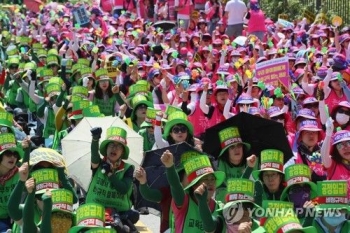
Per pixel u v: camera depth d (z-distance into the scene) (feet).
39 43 161.99
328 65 118.01
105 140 66.95
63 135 85.71
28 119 110.83
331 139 68.95
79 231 50.96
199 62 132.57
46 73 116.57
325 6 188.75
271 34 168.35
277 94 95.86
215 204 55.67
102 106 99.40
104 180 67.41
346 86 100.07
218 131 67.87
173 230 56.49
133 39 168.96
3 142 63.87
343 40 134.92
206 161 55.26
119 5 217.77
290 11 196.85
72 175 70.08
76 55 150.71
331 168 68.80
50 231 52.90
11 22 238.48
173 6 198.59
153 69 116.98
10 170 64.08
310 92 103.19
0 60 157.79
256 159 64.85
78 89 95.40
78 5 216.95
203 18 187.11
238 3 171.42
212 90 89.66
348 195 61.52
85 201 69.31
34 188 54.19
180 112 71.97
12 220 62.34
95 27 190.19
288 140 72.74
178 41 158.92
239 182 52.75
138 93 95.71
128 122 88.74
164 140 73.87
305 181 57.62
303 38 153.58
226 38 159.22
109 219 66.13
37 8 248.11
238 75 110.93
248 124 67.36
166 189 60.44
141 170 59.26
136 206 65.51
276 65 107.14
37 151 62.85
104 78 98.73
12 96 115.85
